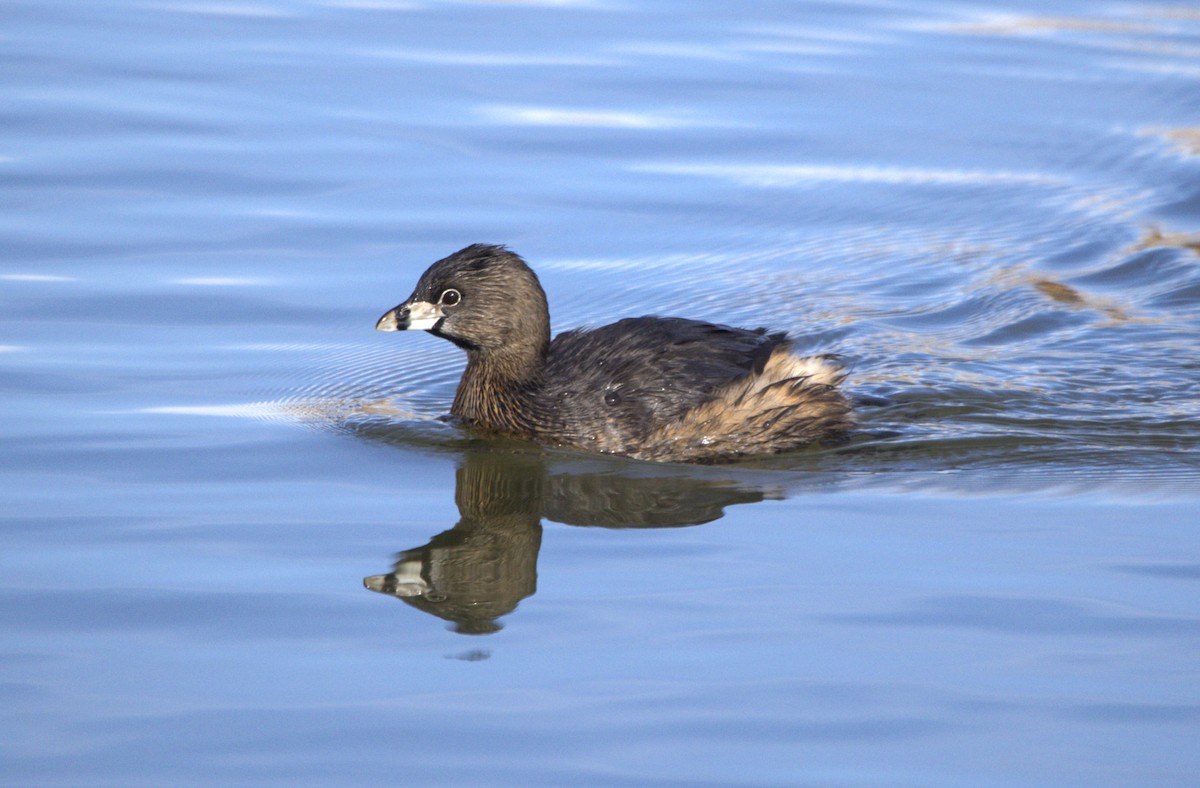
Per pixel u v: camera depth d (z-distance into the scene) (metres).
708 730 8.85
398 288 17.16
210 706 9.09
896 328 16.61
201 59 23.58
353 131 21.33
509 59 24.42
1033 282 17.77
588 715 9.03
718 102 23.09
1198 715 8.97
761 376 14.11
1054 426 14.19
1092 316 16.89
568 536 11.82
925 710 9.05
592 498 12.70
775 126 22.34
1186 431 14.05
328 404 14.68
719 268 18.06
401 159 20.59
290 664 9.65
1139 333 16.48
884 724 8.91
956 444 13.83
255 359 15.51
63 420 13.78
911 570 10.99
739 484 13.02
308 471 13.09
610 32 26.11
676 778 8.37
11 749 8.57
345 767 8.45
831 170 20.97
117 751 8.58
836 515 12.16
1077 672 9.48
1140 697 9.17
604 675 9.52
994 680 9.39
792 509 12.34
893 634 9.99
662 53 25.14
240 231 18.36
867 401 14.81
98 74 22.72
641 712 9.06
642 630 10.10
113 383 14.70
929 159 21.50
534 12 27.12
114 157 20.05
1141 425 14.22
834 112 22.98
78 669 9.50
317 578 10.92
